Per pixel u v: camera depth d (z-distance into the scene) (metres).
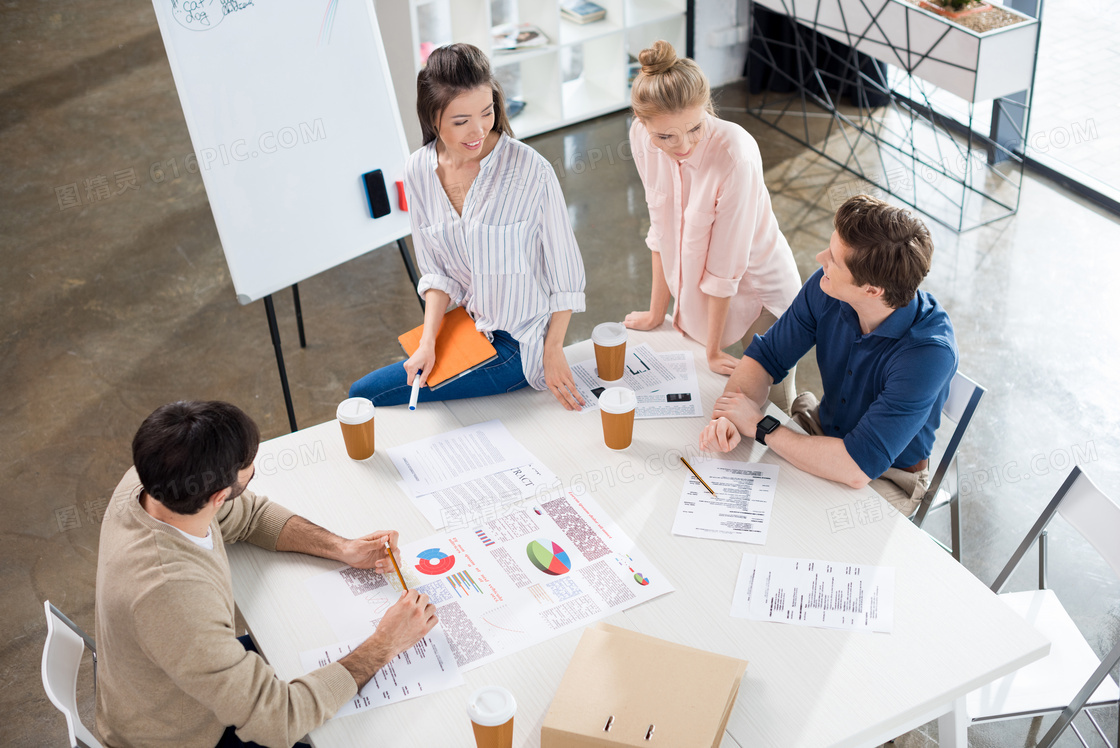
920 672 1.53
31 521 2.98
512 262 2.19
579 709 1.41
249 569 1.78
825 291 2.00
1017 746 2.25
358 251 3.05
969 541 2.78
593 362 2.32
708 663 1.48
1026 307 3.67
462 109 1.99
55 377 3.58
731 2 5.25
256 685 1.46
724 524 1.82
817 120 5.03
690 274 2.37
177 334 3.79
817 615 1.63
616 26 5.00
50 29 6.44
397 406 2.21
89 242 4.35
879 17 4.05
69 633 1.72
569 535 1.81
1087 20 4.11
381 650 1.55
